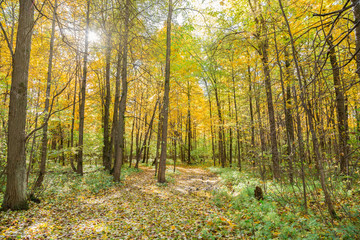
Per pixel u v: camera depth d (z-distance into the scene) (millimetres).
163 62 15281
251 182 9844
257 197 6934
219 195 8461
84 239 4695
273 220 4719
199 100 22641
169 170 19500
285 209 5652
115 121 14852
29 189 7906
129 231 5191
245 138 13383
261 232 4195
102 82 17984
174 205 7535
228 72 15133
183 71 14469
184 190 10523
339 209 4949
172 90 17812
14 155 6285
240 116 17422
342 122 6754
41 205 6895
